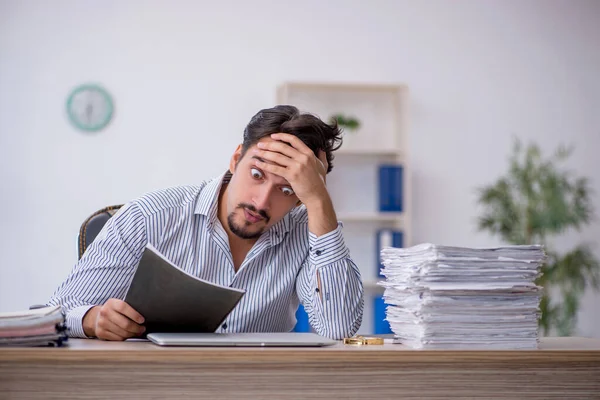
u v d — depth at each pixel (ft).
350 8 15.39
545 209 15.07
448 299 4.60
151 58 14.66
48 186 14.25
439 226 15.55
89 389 4.20
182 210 6.34
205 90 14.82
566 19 16.16
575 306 15.16
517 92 15.94
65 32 14.38
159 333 4.97
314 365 4.40
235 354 4.25
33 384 4.16
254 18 15.05
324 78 15.26
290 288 6.48
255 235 5.93
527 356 4.62
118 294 6.06
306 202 5.83
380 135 15.53
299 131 5.79
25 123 14.21
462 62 15.75
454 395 4.57
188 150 14.73
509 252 4.77
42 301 14.16
